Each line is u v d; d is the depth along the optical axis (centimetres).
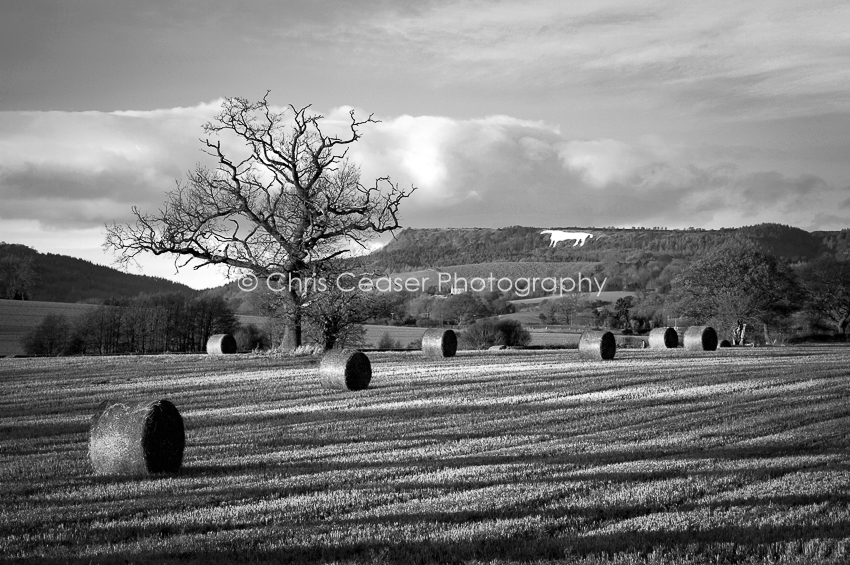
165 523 972
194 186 3878
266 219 3909
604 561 821
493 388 2467
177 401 2288
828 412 1836
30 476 1284
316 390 2509
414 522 959
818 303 7844
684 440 1519
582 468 1259
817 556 835
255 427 1778
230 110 3831
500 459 1345
